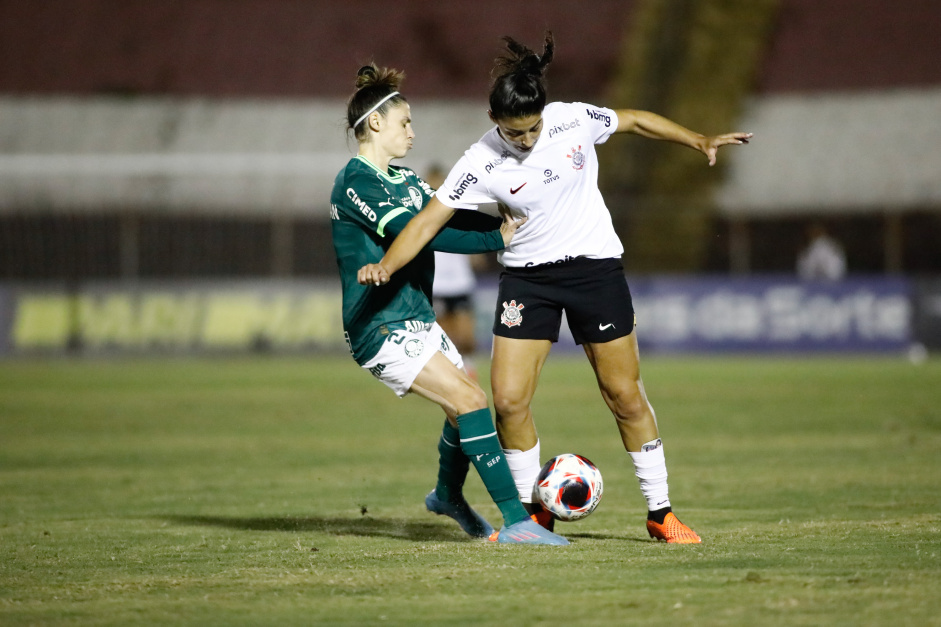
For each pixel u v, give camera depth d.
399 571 15.47
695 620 12.29
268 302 82.75
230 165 96.50
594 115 18.33
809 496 23.36
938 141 98.44
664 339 79.94
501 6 114.75
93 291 81.88
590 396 52.31
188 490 25.95
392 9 115.31
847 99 104.44
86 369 72.81
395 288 18.42
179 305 82.25
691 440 35.06
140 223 93.19
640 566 15.41
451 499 19.34
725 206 95.62
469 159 17.64
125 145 103.31
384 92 18.59
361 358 18.52
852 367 68.25
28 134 104.00
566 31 112.06
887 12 111.44
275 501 24.09
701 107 104.81
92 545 18.45
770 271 93.00
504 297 18.58
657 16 110.88
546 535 17.80
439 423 42.47
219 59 111.56
